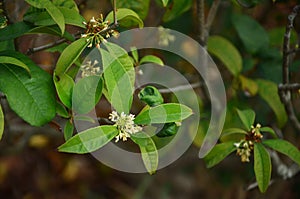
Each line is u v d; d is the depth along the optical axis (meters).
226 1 1.62
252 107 1.65
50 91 1.14
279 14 1.66
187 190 2.31
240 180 2.12
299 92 1.38
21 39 1.34
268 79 1.52
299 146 1.68
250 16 1.61
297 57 1.71
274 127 1.64
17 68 1.14
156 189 2.34
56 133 1.78
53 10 1.13
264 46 1.53
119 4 1.27
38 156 2.29
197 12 1.41
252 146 1.28
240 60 1.49
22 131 1.73
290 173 1.59
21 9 1.40
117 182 2.40
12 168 2.28
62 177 2.32
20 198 2.29
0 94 1.20
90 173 2.37
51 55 1.38
